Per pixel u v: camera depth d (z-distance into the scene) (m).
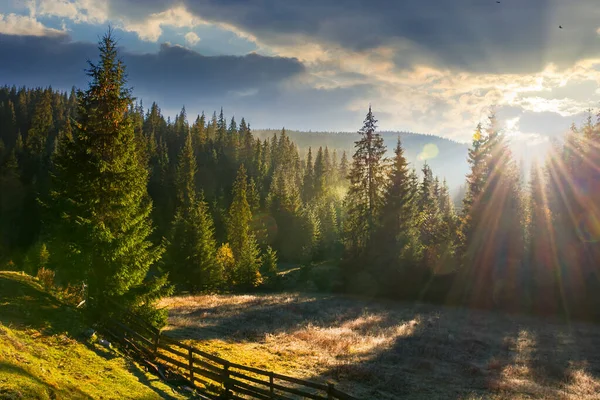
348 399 11.91
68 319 16.16
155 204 88.00
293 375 18.34
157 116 158.25
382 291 44.62
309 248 78.62
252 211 94.38
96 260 18.11
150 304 19.97
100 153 18.86
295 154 164.25
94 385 11.16
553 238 40.09
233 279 54.72
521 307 36.53
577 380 18.53
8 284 17.97
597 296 35.22
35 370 9.83
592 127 42.88
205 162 120.75
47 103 144.75
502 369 20.08
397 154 48.00
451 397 16.48
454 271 43.91
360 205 48.28
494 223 42.06
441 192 100.81
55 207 18.41
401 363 21.09
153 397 11.93
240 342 23.17
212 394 14.21
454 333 27.64
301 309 35.34
